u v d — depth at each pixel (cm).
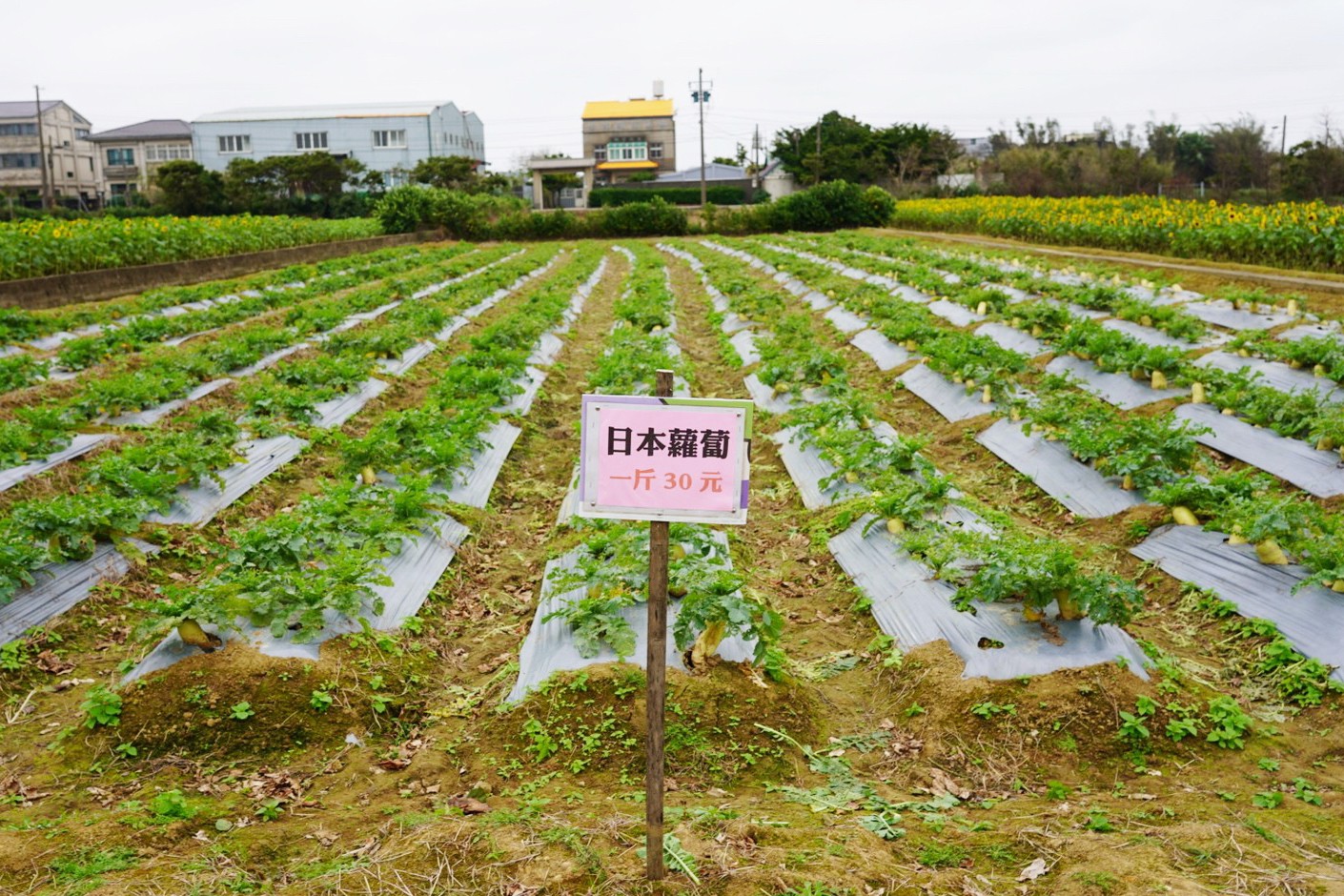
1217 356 1335
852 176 7100
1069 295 1834
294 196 6084
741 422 414
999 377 1291
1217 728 586
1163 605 774
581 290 2761
